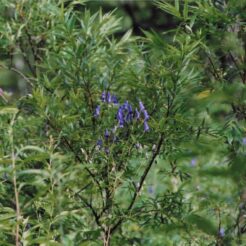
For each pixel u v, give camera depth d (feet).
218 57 29.81
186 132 28.30
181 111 28.14
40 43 34.96
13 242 26.89
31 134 31.40
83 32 30.32
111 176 28.68
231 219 28.89
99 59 30.45
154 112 29.53
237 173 19.31
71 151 29.27
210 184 31.17
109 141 28.71
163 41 28.37
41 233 26.50
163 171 30.96
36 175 27.32
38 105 29.19
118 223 29.40
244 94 19.53
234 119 27.32
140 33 82.94
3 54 34.99
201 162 29.19
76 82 30.12
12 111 25.05
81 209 27.32
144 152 28.86
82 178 28.22
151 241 31.24
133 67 30.32
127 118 28.40
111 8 80.12
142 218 29.48
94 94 30.14
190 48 27.81
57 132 29.14
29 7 34.01
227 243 27.78
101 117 28.89
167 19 79.71
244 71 28.76
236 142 27.99
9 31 34.12
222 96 18.99
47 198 24.99
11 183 30.42
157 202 29.60
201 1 29.40
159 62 28.96
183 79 28.22
